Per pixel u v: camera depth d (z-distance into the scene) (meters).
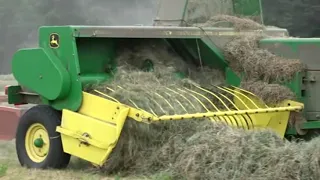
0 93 19.92
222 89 8.41
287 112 8.00
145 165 6.79
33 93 8.00
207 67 8.79
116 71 7.73
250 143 6.38
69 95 7.33
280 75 8.20
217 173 6.16
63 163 7.46
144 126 6.89
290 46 8.27
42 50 7.53
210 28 8.54
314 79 8.02
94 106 7.04
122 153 6.89
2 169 7.22
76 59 7.24
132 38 7.94
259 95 8.22
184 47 8.61
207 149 6.37
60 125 7.43
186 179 6.32
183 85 8.02
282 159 6.10
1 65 43.97
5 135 11.57
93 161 6.95
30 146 7.84
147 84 7.47
